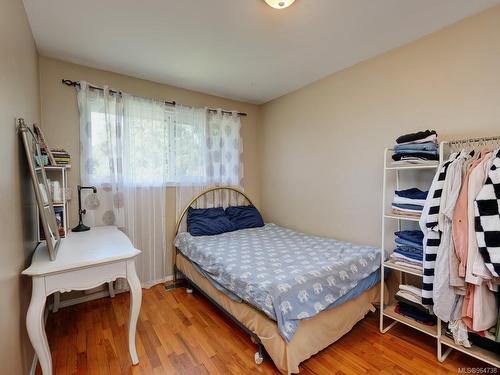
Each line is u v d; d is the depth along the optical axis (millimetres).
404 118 2273
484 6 1766
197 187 3340
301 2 1692
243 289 1779
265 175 3916
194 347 1870
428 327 1834
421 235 1956
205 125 3367
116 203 2697
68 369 1648
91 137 2582
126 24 1932
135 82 2891
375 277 2207
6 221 1199
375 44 2252
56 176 2271
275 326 1569
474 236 1463
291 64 2623
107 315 2330
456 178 1564
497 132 1776
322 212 3057
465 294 1536
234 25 1953
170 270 3164
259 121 4004
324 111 2984
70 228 2461
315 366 1674
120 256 1600
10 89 1329
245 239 2895
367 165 2576
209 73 2816
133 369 1654
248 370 1642
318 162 3086
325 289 1788
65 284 1457
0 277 1081
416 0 1689
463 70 1919
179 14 1815
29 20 1854
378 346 1882
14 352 1246
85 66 2598
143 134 2893
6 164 1229
